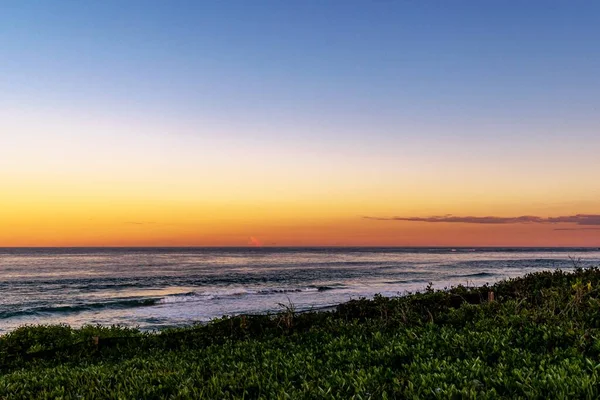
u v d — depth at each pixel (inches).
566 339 310.3
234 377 310.2
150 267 3937.0
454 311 455.8
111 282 2561.5
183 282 2546.8
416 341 354.9
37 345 582.9
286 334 491.8
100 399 292.5
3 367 494.0
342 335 416.8
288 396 253.8
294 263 4645.7
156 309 1457.9
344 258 6023.6
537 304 458.3
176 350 475.5
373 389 252.1
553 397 216.1
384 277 2861.7
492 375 252.7
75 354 514.3
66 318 1328.7
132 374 344.5
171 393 293.4
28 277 2878.9
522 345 311.0
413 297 605.3
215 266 4111.7
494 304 459.2
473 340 324.5
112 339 545.6
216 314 1330.0
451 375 257.8
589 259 4886.8
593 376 226.5
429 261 5083.7
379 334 390.3
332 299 1675.7
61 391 313.3
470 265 4202.8
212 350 439.5
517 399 217.5
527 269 3545.8
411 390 238.4
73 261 4977.9
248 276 2950.3
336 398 244.8
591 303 399.9
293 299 1679.4
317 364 323.9
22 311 1439.5
